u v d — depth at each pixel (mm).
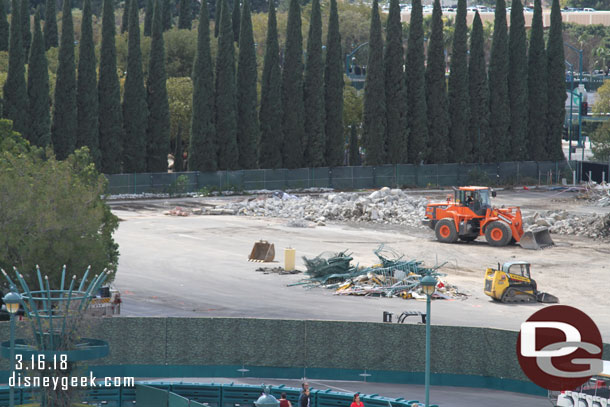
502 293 102062
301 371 74688
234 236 150000
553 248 144125
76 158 97250
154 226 159750
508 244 147500
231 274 117812
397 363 74188
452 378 73375
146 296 102625
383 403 65688
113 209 184625
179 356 74312
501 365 71938
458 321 92312
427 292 60125
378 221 172000
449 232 147625
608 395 60875
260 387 67625
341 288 108062
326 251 136375
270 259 127375
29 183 84000
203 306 98000
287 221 170750
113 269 89688
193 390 68000
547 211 180125
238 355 74688
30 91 198250
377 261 128500
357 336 74500
